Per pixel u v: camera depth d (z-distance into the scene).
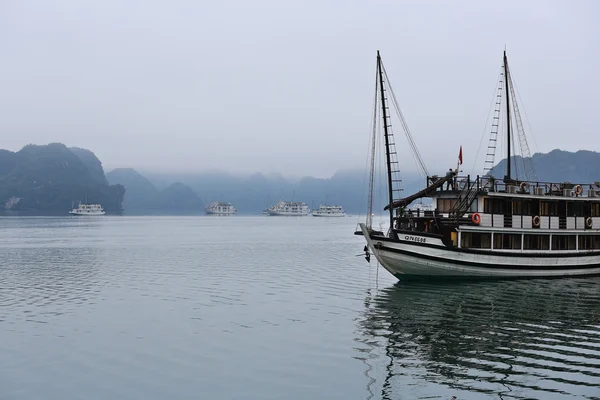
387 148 53.91
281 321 37.06
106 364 28.17
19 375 26.64
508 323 35.97
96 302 44.59
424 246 50.97
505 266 53.44
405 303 43.19
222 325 36.03
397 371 26.50
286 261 77.31
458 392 23.81
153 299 45.84
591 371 26.31
